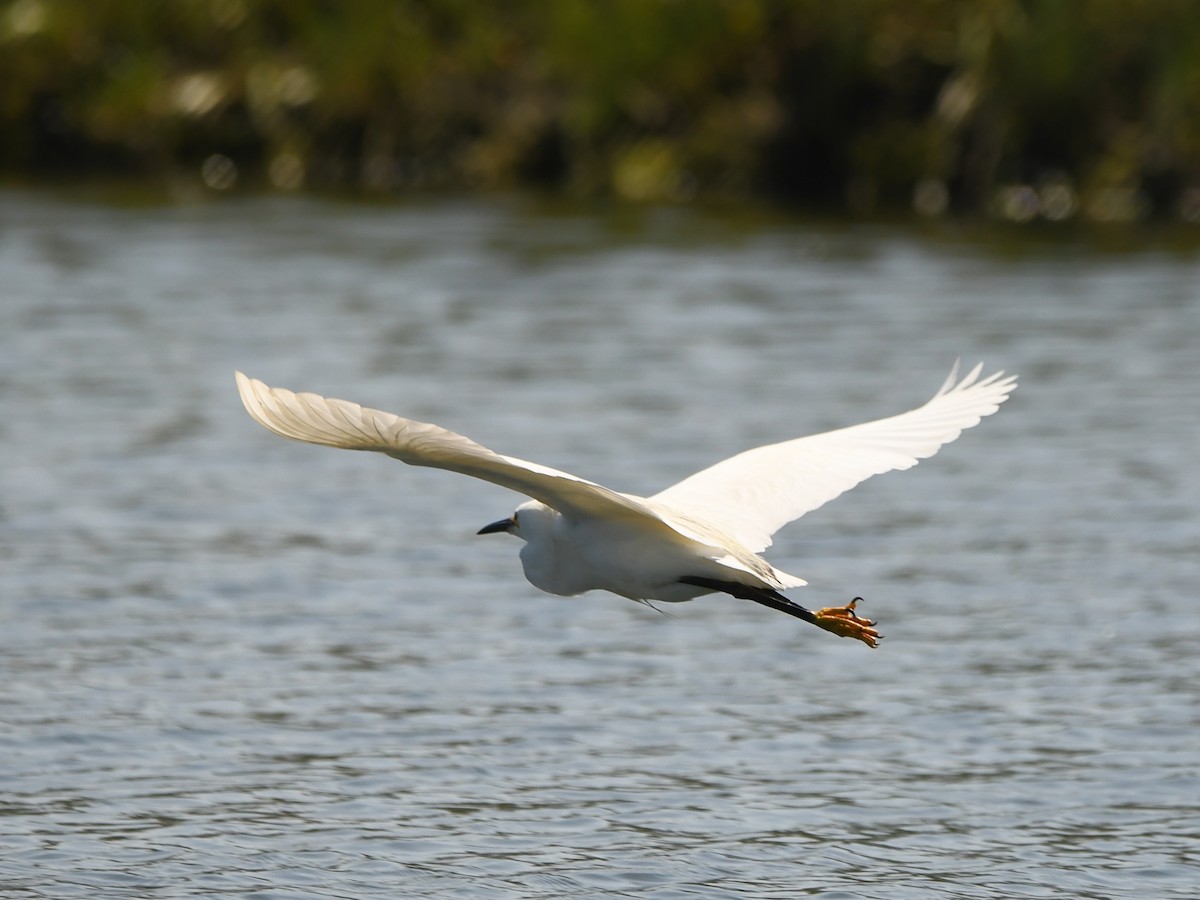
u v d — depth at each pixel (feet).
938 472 51.39
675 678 35.37
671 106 112.78
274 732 32.04
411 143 118.73
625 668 35.99
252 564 42.22
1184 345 66.69
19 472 49.93
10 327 70.03
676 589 20.53
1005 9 104.68
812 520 47.03
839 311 73.77
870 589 40.75
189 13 122.83
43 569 41.39
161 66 123.44
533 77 118.01
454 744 31.63
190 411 57.57
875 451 21.81
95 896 25.58
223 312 73.67
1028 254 87.92
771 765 30.83
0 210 102.42
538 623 38.73
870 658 36.45
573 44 114.01
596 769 30.58
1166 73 101.40
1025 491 48.91
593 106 113.39
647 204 107.34
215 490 48.98
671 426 53.83
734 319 72.28
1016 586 40.70
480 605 39.75
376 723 32.58
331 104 118.32
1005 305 74.74
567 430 53.26
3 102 120.88
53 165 123.24
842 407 56.44
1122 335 68.54
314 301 76.48
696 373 62.18
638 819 28.50
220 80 120.98
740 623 39.37
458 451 17.16
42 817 28.32
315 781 29.91
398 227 97.55
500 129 117.91
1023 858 27.17
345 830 28.02
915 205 106.52
